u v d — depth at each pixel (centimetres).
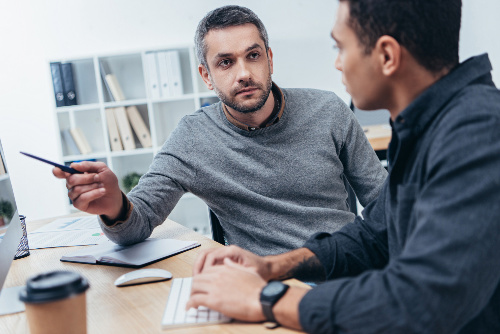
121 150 393
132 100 390
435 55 77
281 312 75
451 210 66
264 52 146
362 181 162
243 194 150
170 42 418
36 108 409
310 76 429
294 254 105
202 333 78
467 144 68
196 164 151
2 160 115
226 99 147
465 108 72
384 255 108
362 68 81
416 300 66
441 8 75
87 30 411
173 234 146
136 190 143
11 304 97
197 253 125
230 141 153
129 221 128
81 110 407
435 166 71
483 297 67
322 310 71
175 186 150
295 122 154
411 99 81
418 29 75
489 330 75
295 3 420
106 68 392
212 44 144
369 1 76
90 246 137
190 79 409
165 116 416
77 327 71
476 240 64
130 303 94
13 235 108
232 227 156
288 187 151
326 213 151
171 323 81
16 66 405
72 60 392
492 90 75
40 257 132
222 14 145
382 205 110
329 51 426
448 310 65
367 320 68
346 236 110
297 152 152
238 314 79
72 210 413
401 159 85
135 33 415
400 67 78
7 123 408
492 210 65
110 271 116
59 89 384
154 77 388
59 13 407
